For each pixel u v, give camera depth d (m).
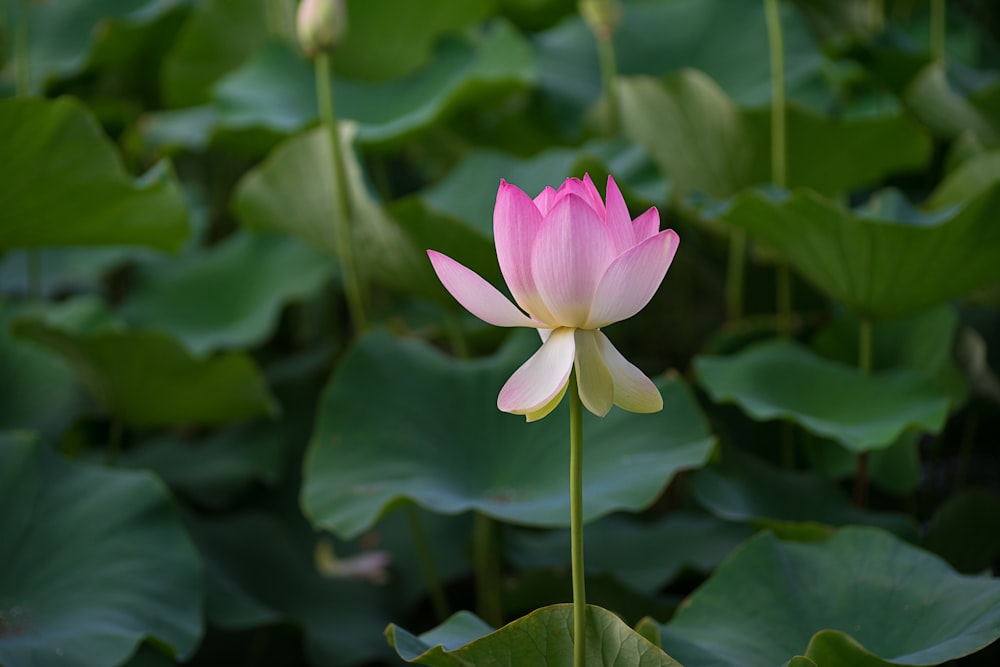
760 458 3.59
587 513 3.03
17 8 5.78
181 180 5.93
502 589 3.33
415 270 3.40
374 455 3.20
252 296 4.47
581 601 2.71
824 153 3.79
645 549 3.34
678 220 4.38
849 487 3.50
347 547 3.77
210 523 3.57
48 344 3.53
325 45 3.36
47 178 3.24
